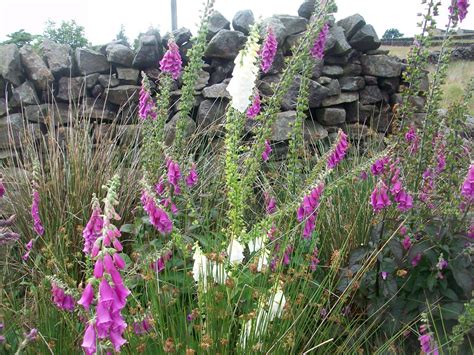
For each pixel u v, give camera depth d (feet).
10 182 12.54
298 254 9.83
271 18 17.47
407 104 11.11
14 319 7.80
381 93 18.75
